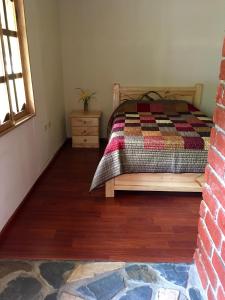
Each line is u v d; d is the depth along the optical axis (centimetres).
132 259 183
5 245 196
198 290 158
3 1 221
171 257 185
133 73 409
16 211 230
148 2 374
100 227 218
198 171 249
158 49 395
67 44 397
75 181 299
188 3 372
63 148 406
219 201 124
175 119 331
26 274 170
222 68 122
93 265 178
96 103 426
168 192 274
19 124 232
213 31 382
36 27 284
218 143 126
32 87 271
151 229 215
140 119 333
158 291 158
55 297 154
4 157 207
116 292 158
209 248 140
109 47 397
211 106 417
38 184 289
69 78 414
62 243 199
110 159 251
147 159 249
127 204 252
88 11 382
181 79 407
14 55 246
